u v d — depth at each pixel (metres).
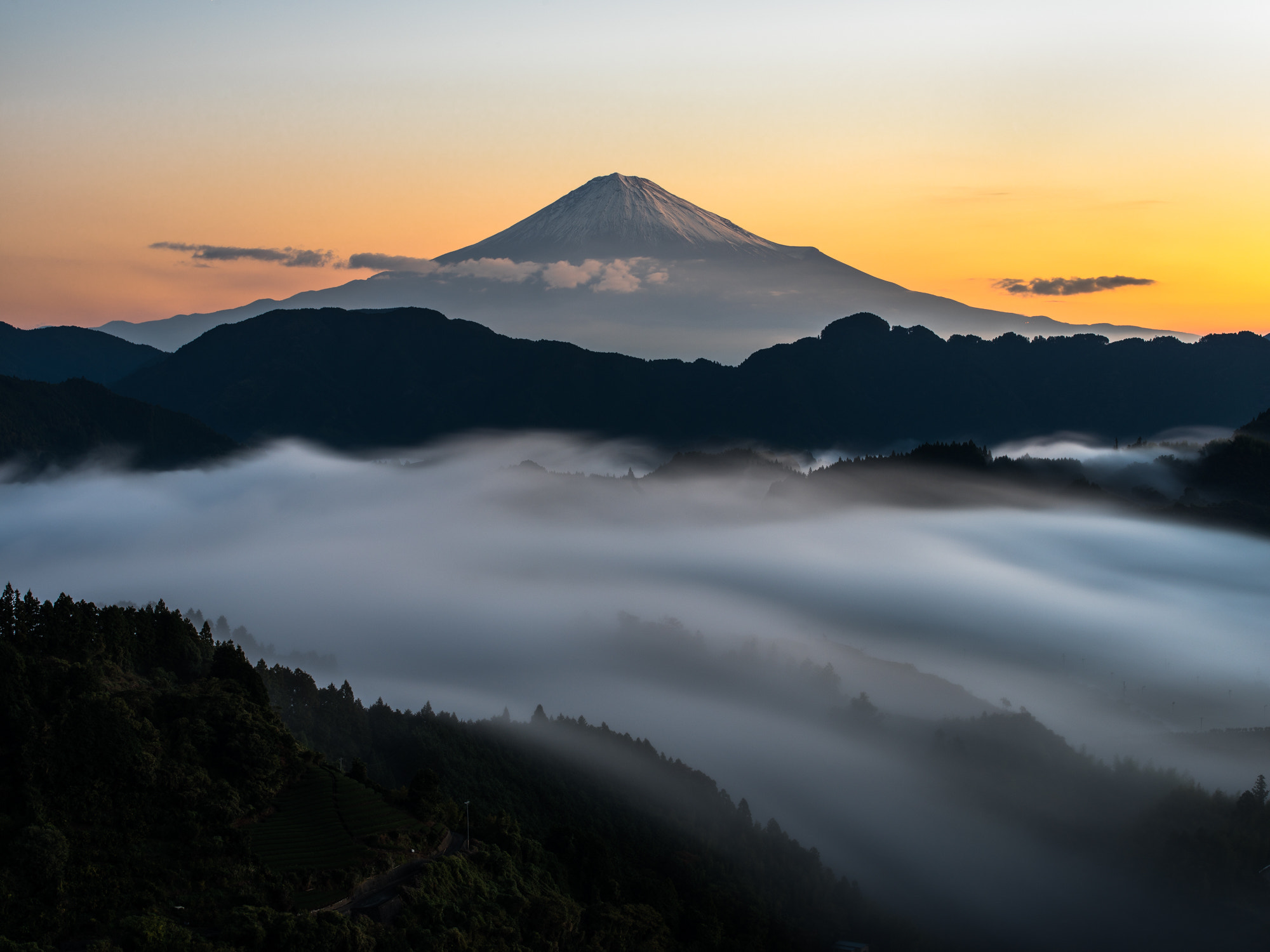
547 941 105.31
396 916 94.75
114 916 82.62
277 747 110.44
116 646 117.50
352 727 164.38
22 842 83.06
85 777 93.38
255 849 98.25
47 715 96.44
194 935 82.31
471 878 107.06
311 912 89.31
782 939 147.25
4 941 75.31
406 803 116.50
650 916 126.12
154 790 96.38
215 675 122.88
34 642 111.19
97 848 88.69
